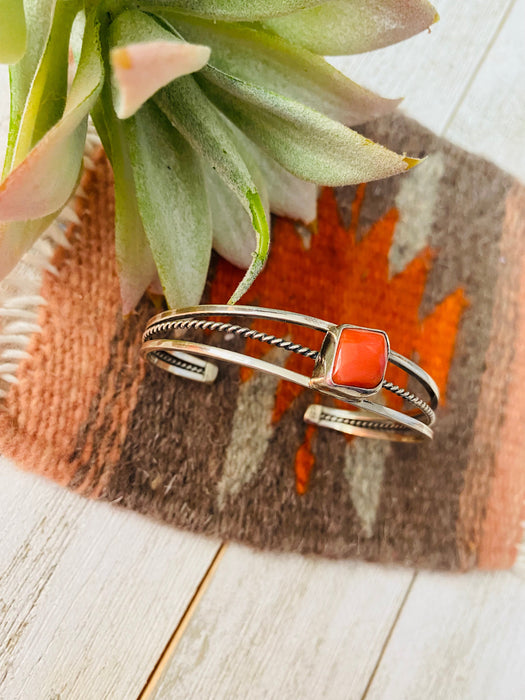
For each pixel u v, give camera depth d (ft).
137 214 0.39
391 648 0.57
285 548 0.53
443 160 0.60
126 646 0.50
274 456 0.53
